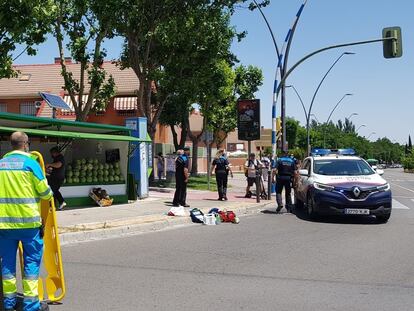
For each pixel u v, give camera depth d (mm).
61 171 14789
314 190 14320
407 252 9766
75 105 21719
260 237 11586
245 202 19234
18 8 11539
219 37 24828
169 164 26188
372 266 8508
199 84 26344
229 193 23938
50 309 6043
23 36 12516
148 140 16625
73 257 9227
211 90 29219
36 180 5754
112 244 10648
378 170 16016
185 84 25438
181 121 34656
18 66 41469
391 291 6957
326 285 7254
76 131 16438
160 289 6977
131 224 12797
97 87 21422
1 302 5617
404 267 8445
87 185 16406
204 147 55344
